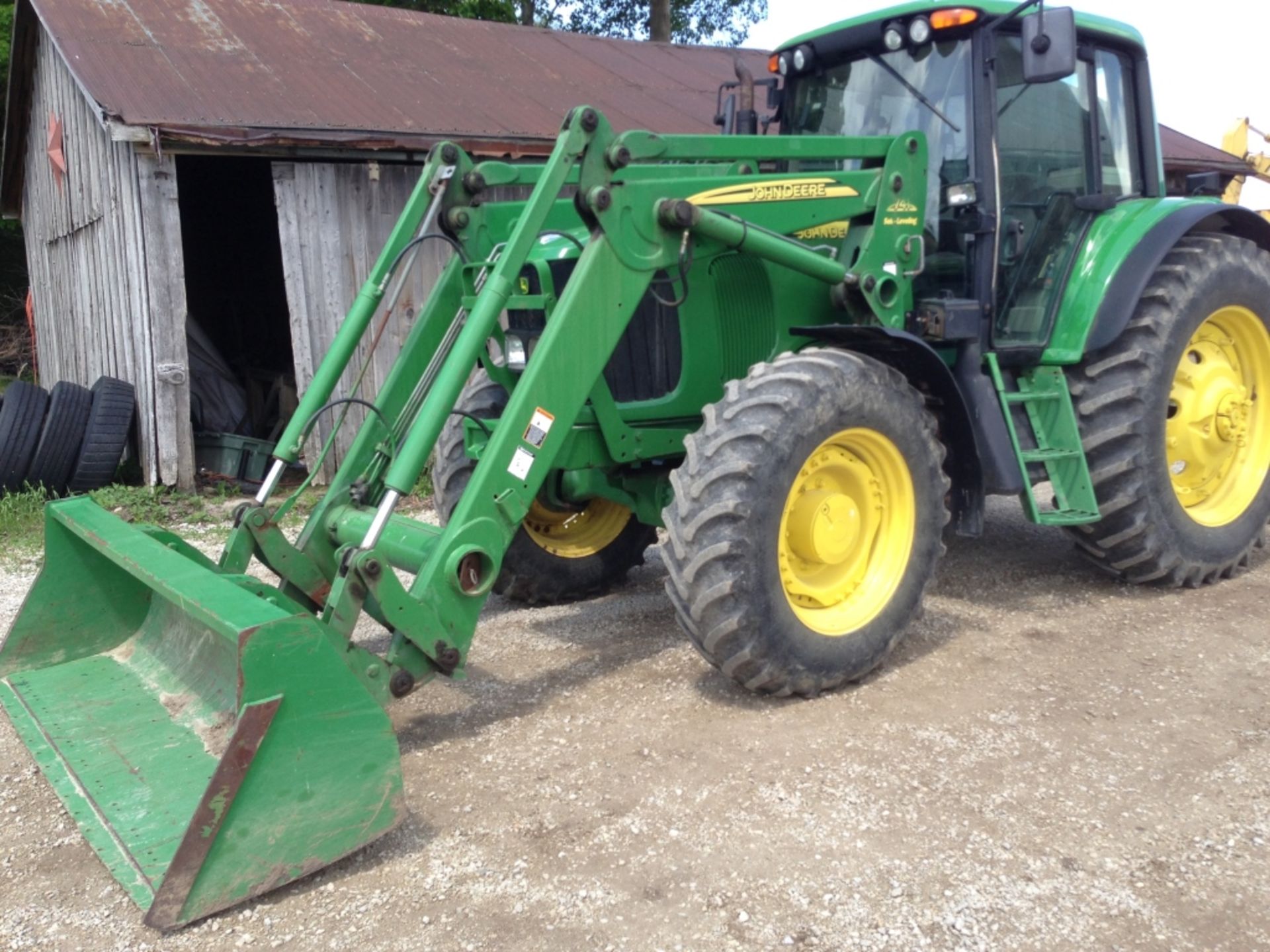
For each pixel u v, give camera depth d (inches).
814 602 143.6
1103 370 171.3
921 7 166.6
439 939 93.4
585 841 107.9
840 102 184.5
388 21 411.2
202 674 129.0
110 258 333.4
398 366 153.8
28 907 100.0
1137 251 171.3
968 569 201.0
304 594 145.7
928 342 167.6
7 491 283.0
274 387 371.2
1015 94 170.6
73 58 303.3
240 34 355.6
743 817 111.5
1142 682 144.6
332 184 313.9
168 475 301.0
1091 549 181.3
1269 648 156.0
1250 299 184.7
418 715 139.8
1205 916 94.0
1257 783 116.6
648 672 153.5
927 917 94.3
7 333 617.6
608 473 164.2
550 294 148.0
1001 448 161.3
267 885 97.7
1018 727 131.3
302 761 98.1
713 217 135.4
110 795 110.2
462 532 123.6
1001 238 168.9
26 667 139.6
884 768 121.3
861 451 144.3
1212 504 191.3
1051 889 98.0
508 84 377.1
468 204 157.5
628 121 373.7
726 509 128.0
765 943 91.6
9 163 465.1
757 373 136.9
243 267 473.7
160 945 93.4
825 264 149.8
